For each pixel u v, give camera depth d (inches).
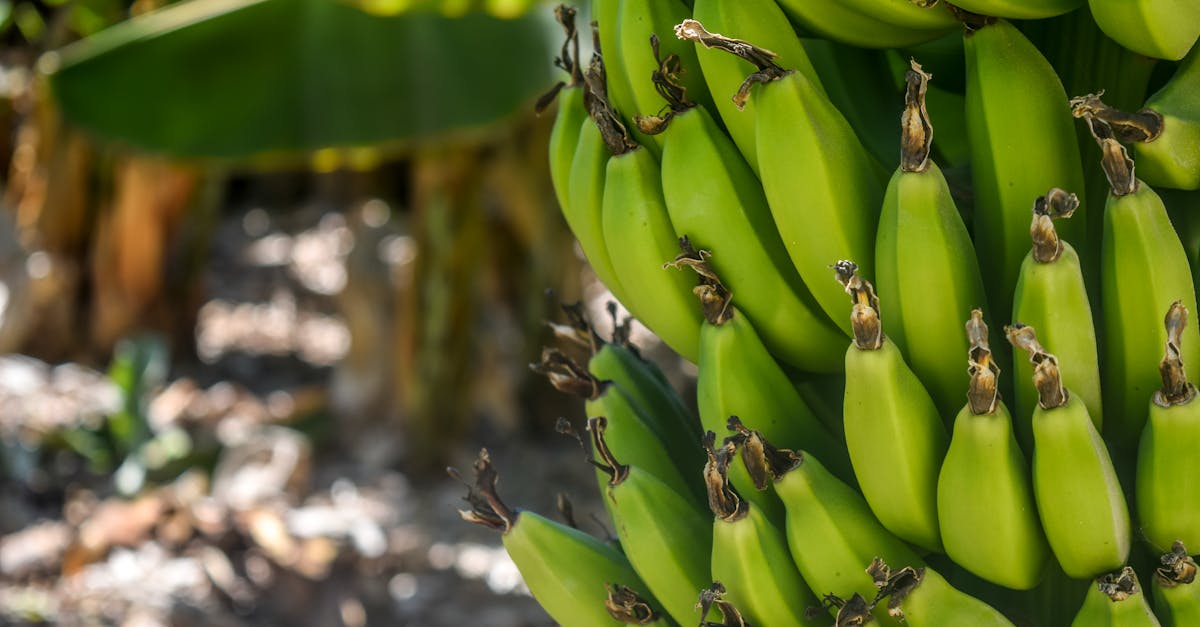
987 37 49.0
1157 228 47.6
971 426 47.2
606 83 51.7
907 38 49.8
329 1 111.3
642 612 51.7
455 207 155.4
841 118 49.1
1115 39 48.3
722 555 49.6
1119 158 47.5
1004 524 47.6
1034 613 50.4
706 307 50.1
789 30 49.5
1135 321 48.0
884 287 48.6
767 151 48.8
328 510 148.8
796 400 50.9
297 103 111.2
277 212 266.5
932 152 54.9
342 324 212.8
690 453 54.7
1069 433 46.6
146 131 110.4
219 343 201.9
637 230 50.4
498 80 111.3
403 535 143.3
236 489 149.6
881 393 47.7
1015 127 48.8
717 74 49.5
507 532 52.6
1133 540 49.3
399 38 111.3
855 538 49.0
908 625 48.7
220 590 130.7
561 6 53.0
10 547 136.5
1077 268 47.2
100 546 133.3
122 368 154.8
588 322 55.2
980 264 50.1
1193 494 47.3
